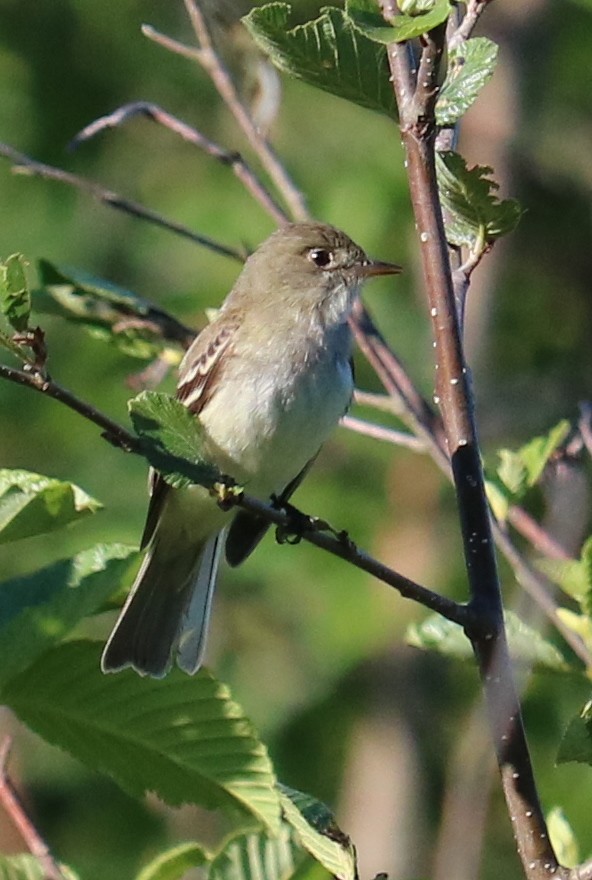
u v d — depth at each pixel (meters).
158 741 6.02
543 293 18.64
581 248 18.47
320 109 17.84
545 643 7.00
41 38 18.73
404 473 16.56
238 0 10.55
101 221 18.02
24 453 16.69
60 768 15.85
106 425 5.77
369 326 9.65
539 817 5.99
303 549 16.16
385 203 17.22
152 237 17.78
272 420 8.96
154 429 5.88
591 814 14.10
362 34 6.04
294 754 16.23
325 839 6.17
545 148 17.58
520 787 6.01
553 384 16.55
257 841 6.41
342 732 16.28
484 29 17.09
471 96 6.38
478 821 10.43
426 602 6.17
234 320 9.32
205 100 18.80
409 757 16.19
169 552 9.10
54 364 16.70
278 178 10.23
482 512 6.26
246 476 9.09
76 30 18.84
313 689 16.25
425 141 6.20
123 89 18.77
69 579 5.39
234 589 16.22
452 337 6.32
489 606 6.17
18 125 18.31
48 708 5.96
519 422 16.16
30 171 9.95
